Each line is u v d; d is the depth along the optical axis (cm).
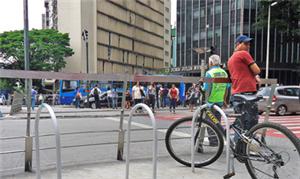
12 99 848
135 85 1767
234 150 462
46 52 4712
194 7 5719
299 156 391
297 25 3994
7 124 1115
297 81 4950
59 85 2078
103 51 5784
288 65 4831
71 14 5356
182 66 5697
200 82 571
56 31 5069
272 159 417
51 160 608
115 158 605
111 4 6022
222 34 5216
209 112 516
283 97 1758
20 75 432
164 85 2039
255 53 4788
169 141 553
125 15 6538
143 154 651
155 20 7856
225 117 458
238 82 520
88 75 484
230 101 560
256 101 482
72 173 491
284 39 4359
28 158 502
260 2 3988
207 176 480
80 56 5247
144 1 7312
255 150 434
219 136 507
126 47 6581
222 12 5216
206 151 526
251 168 443
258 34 4819
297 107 1775
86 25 5394
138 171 505
